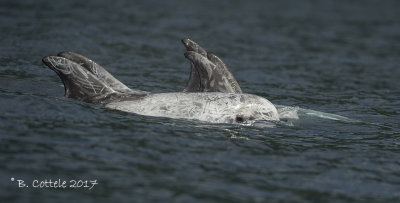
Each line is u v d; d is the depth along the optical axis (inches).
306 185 907.4
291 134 1224.2
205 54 1398.9
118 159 937.5
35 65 1819.6
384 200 871.1
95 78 1317.7
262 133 1205.7
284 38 3129.9
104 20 3051.2
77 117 1144.8
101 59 2114.9
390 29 3814.0
